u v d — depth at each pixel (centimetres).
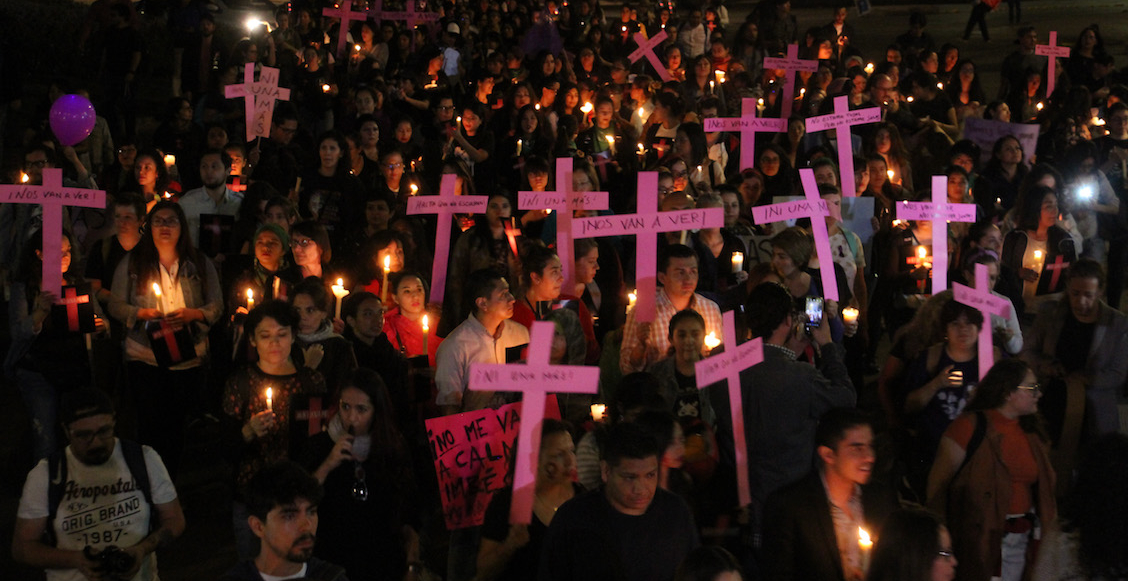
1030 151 1151
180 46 1681
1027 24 2625
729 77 1555
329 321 597
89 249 834
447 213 740
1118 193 1080
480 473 497
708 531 482
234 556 630
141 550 458
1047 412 626
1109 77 1650
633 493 390
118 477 463
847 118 914
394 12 1788
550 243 839
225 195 866
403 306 653
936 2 2994
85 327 650
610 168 1066
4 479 705
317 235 706
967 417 488
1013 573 493
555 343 573
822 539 420
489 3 2292
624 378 495
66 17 2091
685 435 490
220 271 771
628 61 1505
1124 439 341
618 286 764
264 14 2698
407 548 482
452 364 562
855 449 412
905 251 838
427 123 1239
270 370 537
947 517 493
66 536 454
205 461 764
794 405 489
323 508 474
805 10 3009
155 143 1129
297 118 1105
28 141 1148
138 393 673
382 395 478
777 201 809
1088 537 335
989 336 568
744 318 523
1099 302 618
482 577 446
